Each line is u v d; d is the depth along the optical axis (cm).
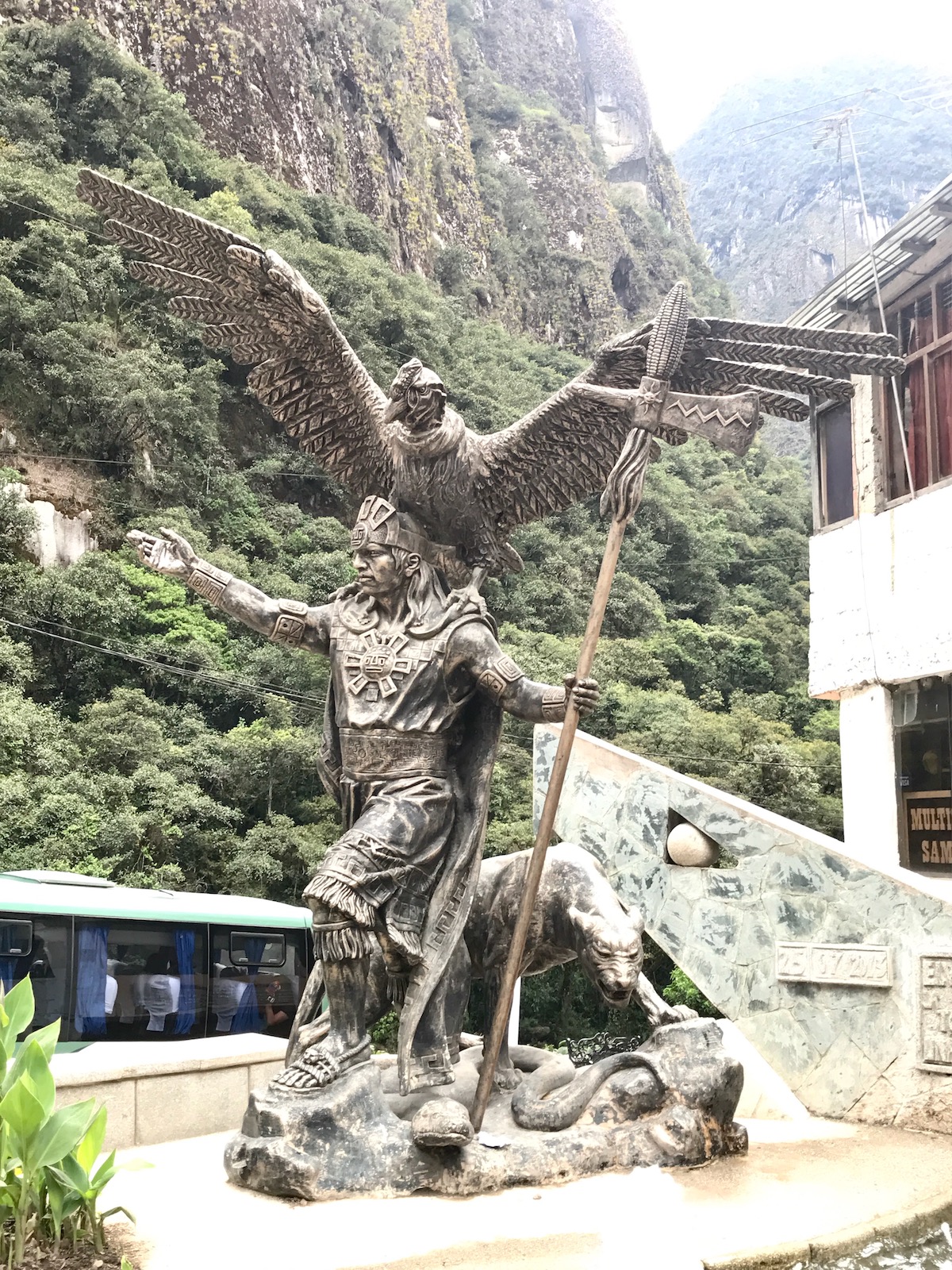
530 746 2731
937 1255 420
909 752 1614
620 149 9581
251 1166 452
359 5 6200
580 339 7244
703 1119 503
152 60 4725
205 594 529
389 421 526
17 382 3148
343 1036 482
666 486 5069
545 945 546
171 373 3419
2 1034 414
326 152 5453
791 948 669
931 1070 606
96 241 3534
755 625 4366
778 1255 381
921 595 1550
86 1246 384
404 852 485
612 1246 387
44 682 2539
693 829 721
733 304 8794
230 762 2423
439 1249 384
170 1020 1110
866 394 1666
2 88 3847
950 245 1509
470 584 537
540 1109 492
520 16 9394
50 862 1831
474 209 6875
